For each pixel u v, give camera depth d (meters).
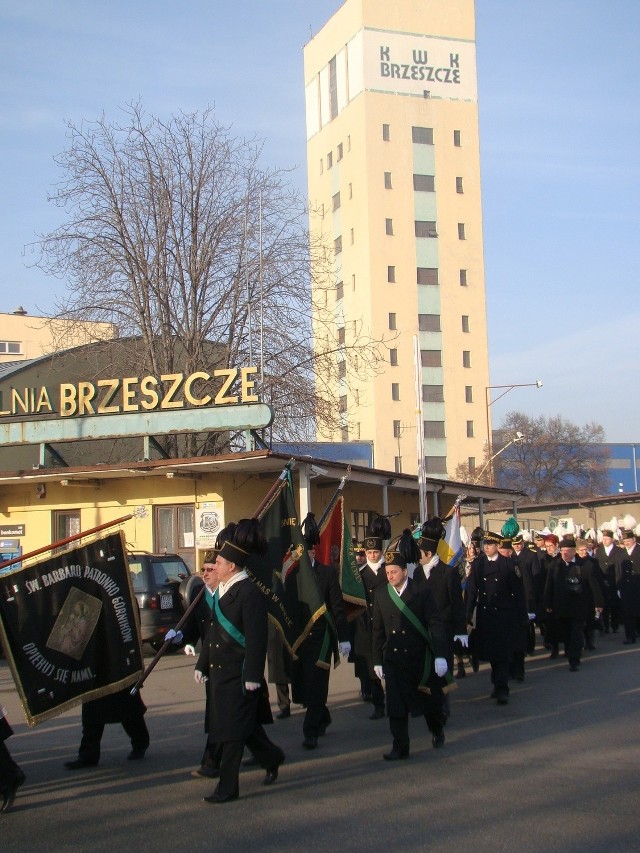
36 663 7.89
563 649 17.80
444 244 71.00
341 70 72.19
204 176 29.33
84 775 8.31
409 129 70.62
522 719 10.52
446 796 7.27
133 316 28.56
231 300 28.98
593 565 17.67
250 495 23.20
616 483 85.31
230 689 7.30
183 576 17.81
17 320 53.06
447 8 71.69
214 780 8.00
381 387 68.69
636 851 5.93
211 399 22.45
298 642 9.17
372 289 69.12
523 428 73.44
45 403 23.73
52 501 23.28
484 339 71.56
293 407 28.09
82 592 8.26
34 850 6.21
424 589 8.66
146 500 22.69
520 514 47.62
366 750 9.04
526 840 6.16
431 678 8.91
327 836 6.32
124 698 8.65
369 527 11.38
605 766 8.20
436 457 69.88
